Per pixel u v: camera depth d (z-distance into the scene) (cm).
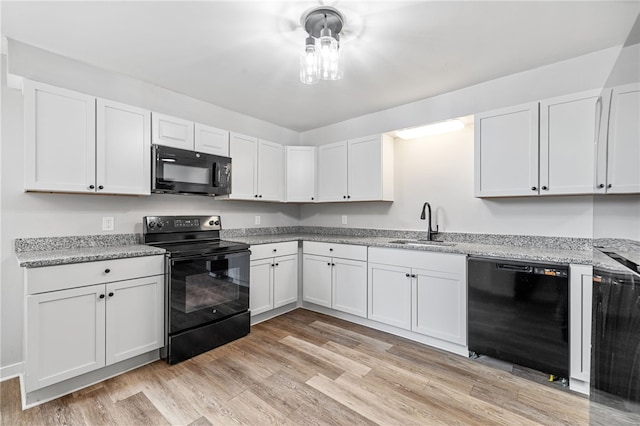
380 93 289
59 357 180
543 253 212
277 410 171
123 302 207
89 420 162
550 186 216
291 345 254
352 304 301
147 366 219
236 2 163
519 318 206
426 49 211
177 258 228
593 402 145
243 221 360
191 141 276
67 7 166
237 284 271
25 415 165
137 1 162
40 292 173
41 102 196
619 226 116
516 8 167
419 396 183
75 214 232
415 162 323
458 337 234
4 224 204
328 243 321
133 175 238
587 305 183
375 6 165
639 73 98
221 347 250
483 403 176
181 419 163
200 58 224
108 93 245
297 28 187
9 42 200
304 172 376
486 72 246
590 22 180
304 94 293
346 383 197
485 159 245
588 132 202
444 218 302
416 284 256
